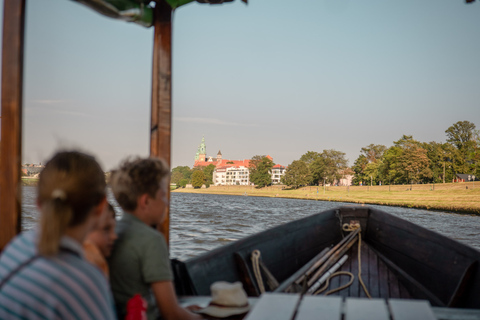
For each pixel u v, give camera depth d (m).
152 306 2.12
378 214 5.37
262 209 53.72
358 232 5.46
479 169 102.12
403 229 4.90
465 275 3.67
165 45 3.38
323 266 4.68
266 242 4.39
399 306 1.81
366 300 1.90
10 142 2.27
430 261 4.36
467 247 3.88
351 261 5.06
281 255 4.57
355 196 97.75
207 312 2.39
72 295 0.97
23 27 2.33
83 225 1.09
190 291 3.24
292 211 50.88
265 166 150.00
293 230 4.88
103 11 2.83
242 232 21.39
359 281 4.59
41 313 0.95
